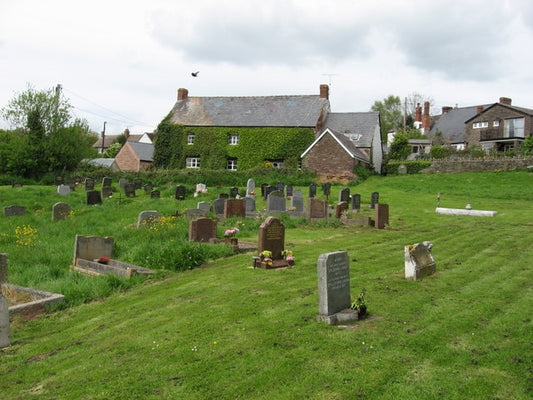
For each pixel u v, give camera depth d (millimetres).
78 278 13102
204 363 7309
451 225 22594
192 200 32312
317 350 7504
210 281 12273
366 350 7422
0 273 11758
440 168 50656
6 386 7160
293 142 55281
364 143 55688
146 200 32500
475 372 6605
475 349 7320
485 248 15680
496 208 29875
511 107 59938
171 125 59062
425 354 7219
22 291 11648
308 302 9922
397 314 8992
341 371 6789
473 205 31438
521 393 6043
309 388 6391
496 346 7387
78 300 11383
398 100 103625
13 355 8383
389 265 13477
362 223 22641
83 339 8906
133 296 11586
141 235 18250
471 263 13344
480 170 48219
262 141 56312
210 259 15172
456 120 74188
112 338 8742
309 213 23750
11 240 18547
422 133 77938
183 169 54094
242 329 8555
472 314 8812
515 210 28781
